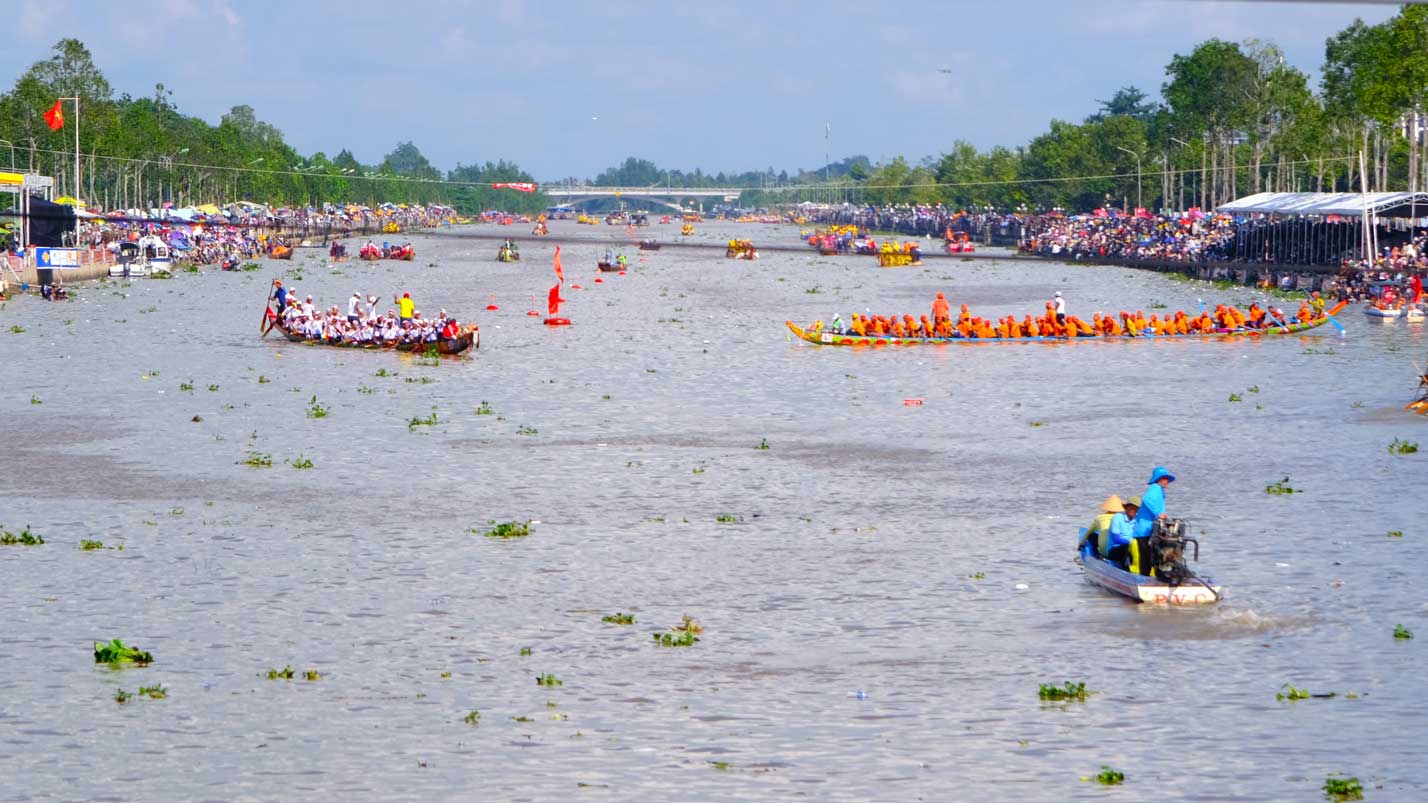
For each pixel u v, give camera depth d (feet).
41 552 417.08
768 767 258.78
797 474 535.19
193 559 409.28
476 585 383.24
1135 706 287.28
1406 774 250.16
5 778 255.70
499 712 288.30
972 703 290.97
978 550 418.31
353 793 248.52
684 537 436.76
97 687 303.27
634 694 298.35
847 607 361.51
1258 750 262.88
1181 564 360.69
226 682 306.76
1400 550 403.75
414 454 572.10
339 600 369.09
